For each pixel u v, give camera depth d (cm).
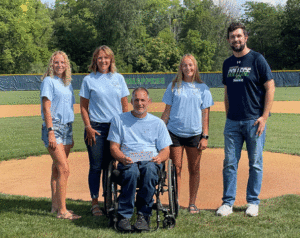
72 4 6575
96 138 404
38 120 1423
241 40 393
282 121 1319
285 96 2519
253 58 397
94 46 5394
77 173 656
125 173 343
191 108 410
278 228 354
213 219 388
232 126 414
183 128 414
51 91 390
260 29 5984
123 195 350
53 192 420
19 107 2039
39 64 4891
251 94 400
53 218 391
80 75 3338
